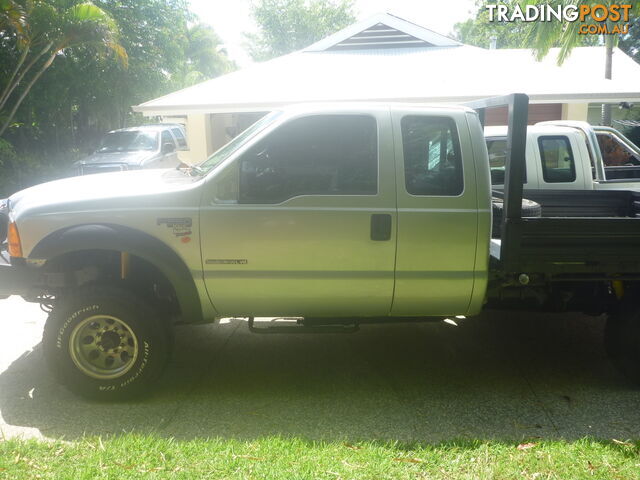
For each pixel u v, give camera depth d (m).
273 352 4.62
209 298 3.69
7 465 2.82
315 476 2.73
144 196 3.62
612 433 3.33
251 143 3.64
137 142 14.21
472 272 3.69
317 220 3.59
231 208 3.59
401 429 3.39
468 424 3.46
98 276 3.94
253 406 3.69
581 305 4.09
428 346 4.75
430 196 3.64
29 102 18.84
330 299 3.72
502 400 3.79
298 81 11.58
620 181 6.81
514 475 2.77
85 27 15.15
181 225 3.59
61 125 22.12
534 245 3.57
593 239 3.59
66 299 3.60
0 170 16.44
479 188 3.67
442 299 3.75
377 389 3.95
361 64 12.95
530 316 5.53
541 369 4.30
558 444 3.09
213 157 4.18
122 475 2.73
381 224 3.60
